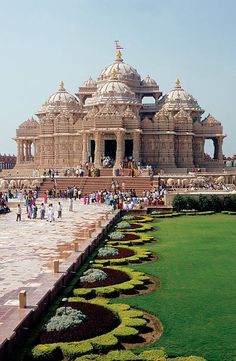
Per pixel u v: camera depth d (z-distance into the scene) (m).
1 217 53.91
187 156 108.56
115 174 88.88
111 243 35.66
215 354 15.49
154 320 18.88
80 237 36.75
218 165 111.00
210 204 60.69
